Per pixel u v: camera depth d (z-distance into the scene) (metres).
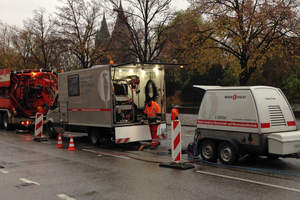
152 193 5.73
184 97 56.84
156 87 12.49
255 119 7.60
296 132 7.72
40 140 13.66
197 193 5.69
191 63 24.66
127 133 11.11
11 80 18.42
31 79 17.97
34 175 7.34
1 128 19.70
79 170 7.82
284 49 21.41
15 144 12.70
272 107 7.88
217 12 22.08
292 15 19.91
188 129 18.25
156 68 12.30
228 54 24.05
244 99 7.88
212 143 8.48
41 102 18.38
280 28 20.38
